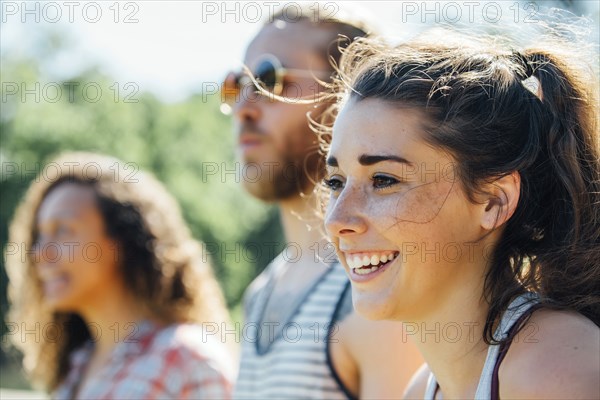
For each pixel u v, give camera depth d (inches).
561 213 72.7
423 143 69.9
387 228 69.8
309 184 110.3
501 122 71.2
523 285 70.5
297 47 111.0
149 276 131.4
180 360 121.9
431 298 70.7
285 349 100.3
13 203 596.4
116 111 687.7
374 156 70.2
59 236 131.3
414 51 75.0
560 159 72.9
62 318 141.9
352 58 92.0
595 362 62.1
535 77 74.9
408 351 90.8
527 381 63.6
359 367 94.2
